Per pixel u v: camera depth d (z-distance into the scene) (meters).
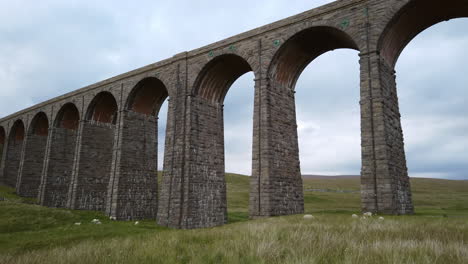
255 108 28.67
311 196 77.06
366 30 24.62
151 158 40.88
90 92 44.88
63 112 49.84
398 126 25.67
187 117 33.41
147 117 41.59
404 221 17.27
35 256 13.02
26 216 29.86
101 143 45.56
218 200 33.88
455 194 81.50
